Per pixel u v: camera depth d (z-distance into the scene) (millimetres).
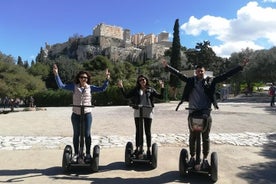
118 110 23297
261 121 15000
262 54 53656
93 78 49969
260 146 9438
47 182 5898
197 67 6195
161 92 6941
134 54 132000
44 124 14664
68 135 11227
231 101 36938
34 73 77500
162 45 129625
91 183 5871
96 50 141250
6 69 41000
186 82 6316
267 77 52125
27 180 6008
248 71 53656
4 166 7035
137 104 6867
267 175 6508
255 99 40406
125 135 11117
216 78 6059
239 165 7266
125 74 65000
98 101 37125
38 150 8711
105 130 12312
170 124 13906
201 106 6098
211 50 76125
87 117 6633
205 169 5973
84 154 6629
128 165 6980
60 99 45906
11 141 10008
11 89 38500
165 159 7688
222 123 14227
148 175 6395
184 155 6141
